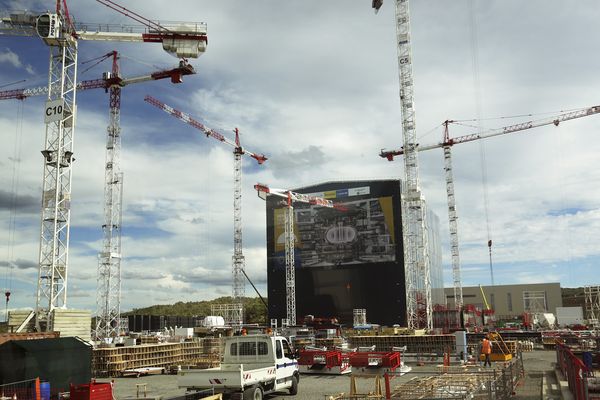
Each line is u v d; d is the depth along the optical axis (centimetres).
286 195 11331
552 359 3869
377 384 1755
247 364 2158
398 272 10856
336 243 11331
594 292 9081
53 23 4062
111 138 8219
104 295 7306
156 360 3781
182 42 6375
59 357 2188
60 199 3922
